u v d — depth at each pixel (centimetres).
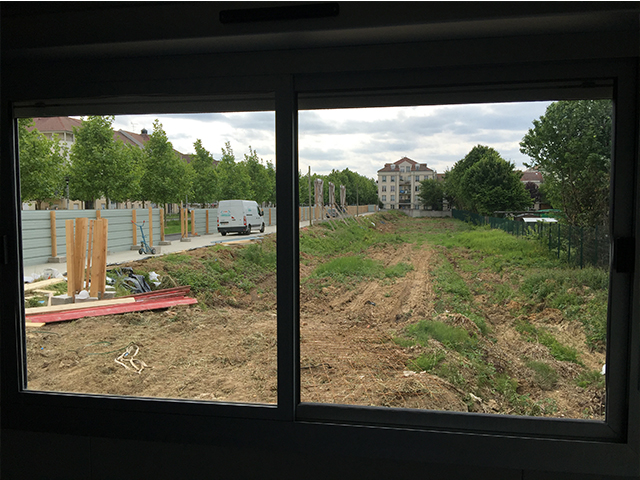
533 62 135
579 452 133
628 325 133
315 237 2031
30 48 152
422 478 144
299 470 151
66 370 582
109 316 770
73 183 1791
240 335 820
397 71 143
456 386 704
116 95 160
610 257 134
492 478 141
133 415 159
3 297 168
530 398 713
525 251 1591
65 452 167
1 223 168
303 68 147
